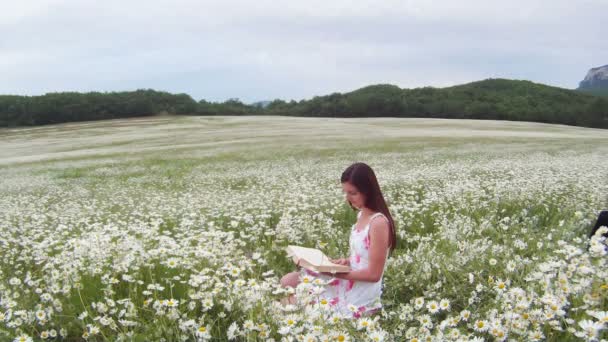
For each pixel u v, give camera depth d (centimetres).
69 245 484
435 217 660
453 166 1411
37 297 360
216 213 768
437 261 387
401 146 2573
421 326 268
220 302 302
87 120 7288
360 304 356
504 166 1381
